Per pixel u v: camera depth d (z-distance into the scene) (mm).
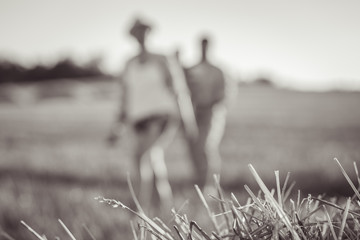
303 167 9969
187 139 7184
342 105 71312
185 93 6410
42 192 7016
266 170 9461
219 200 1694
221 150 14734
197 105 7414
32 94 94500
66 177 9305
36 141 20500
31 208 5410
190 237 1542
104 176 9180
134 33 6016
